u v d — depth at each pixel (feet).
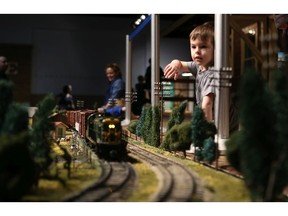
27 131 17.84
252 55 48.19
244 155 16.52
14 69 82.38
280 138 15.57
